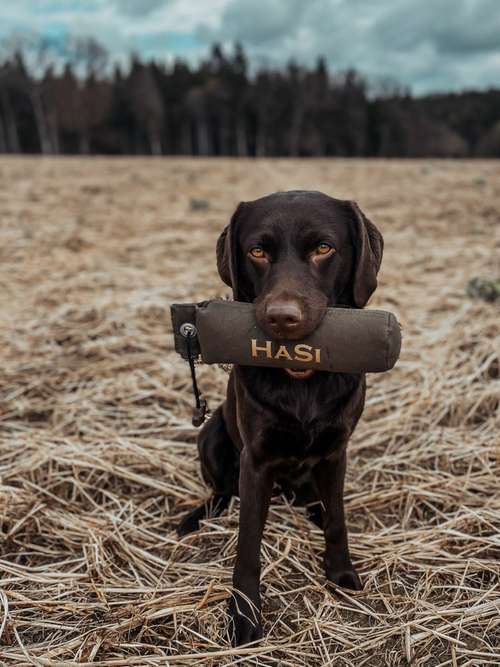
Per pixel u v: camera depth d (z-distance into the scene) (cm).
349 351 59
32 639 63
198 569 73
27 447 100
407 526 82
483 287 157
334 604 67
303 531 81
